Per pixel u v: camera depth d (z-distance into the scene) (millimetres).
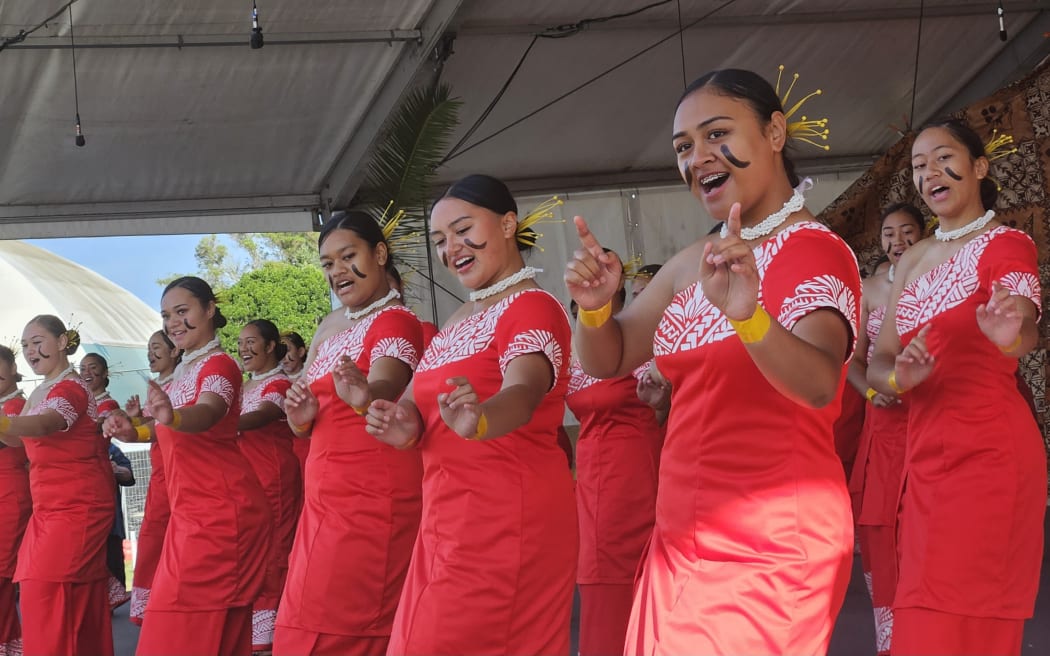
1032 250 3176
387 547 3781
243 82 7574
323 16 7062
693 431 2215
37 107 7457
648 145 10086
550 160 10094
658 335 2291
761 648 2090
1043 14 9156
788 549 2107
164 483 6902
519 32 8094
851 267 2131
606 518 4750
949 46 9414
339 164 8797
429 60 7656
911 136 8688
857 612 5859
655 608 2246
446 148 9453
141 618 6824
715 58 9055
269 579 6324
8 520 5914
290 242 26781
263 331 6945
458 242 3061
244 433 6840
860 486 5754
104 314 14750
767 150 2207
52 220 8633
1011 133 7922
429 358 3098
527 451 2943
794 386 1904
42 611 5164
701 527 2186
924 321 3248
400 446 3072
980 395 3135
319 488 3844
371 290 3910
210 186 8797
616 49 8609
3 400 6180
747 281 1834
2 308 13539
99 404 7160
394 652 2969
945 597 3084
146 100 7578
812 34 8945
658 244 10406
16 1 6469
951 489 3137
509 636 2889
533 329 2881
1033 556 3146
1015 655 3107
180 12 6797
